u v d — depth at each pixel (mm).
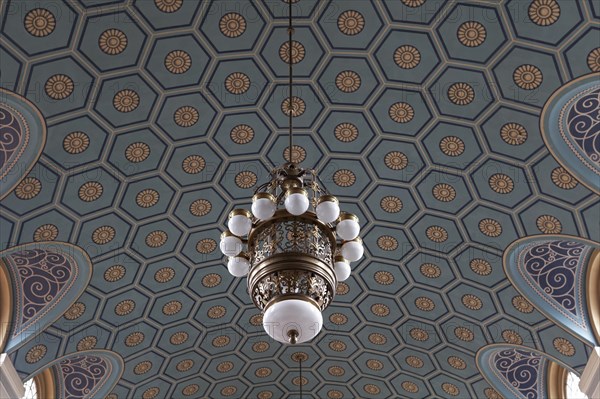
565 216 9047
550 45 7668
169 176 9383
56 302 9992
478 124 8656
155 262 10367
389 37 8102
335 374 13188
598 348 9703
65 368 11320
